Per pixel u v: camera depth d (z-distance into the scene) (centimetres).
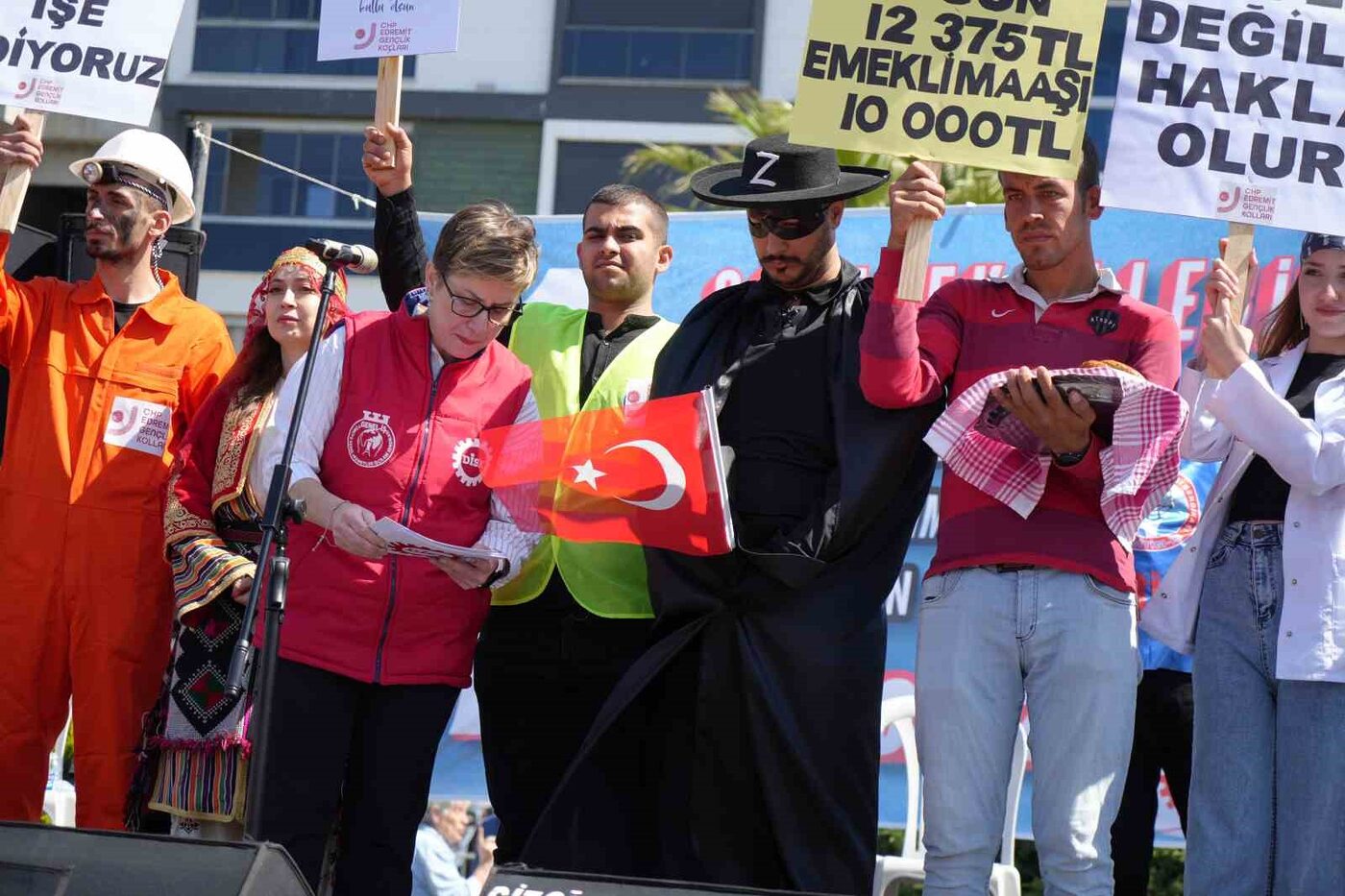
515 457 392
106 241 446
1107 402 345
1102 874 350
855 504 383
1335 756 348
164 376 452
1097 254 660
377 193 451
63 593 434
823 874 379
